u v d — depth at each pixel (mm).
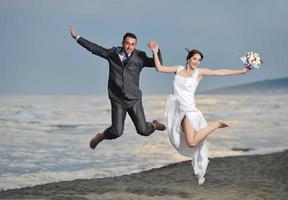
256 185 11680
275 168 13547
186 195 10672
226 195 10656
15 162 20266
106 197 10375
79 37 7625
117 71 7695
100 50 7668
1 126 36312
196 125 8117
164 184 12055
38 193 10805
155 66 7781
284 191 10984
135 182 12359
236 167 14023
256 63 7762
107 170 18406
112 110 7855
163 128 8227
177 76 8125
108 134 7957
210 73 8070
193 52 8062
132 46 7633
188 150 8500
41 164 19750
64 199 10102
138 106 7848
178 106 8180
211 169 13820
